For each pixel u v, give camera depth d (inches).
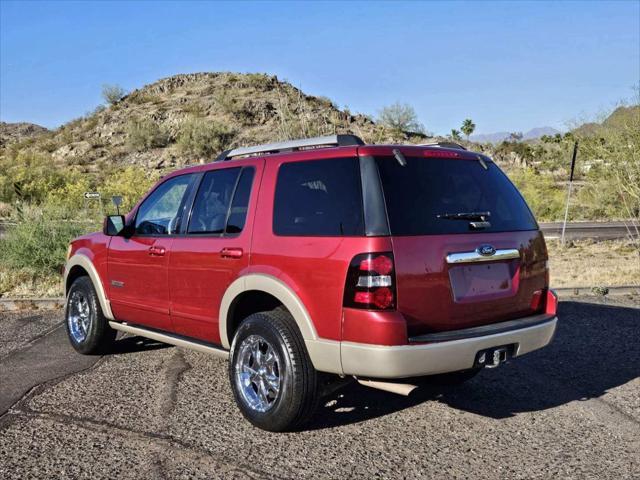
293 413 166.7
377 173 159.5
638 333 284.7
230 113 3440.0
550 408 194.4
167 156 2935.5
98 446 165.3
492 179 182.7
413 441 169.5
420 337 153.3
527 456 159.8
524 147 3009.4
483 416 187.9
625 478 147.5
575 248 609.6
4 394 207.3
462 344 156.4
